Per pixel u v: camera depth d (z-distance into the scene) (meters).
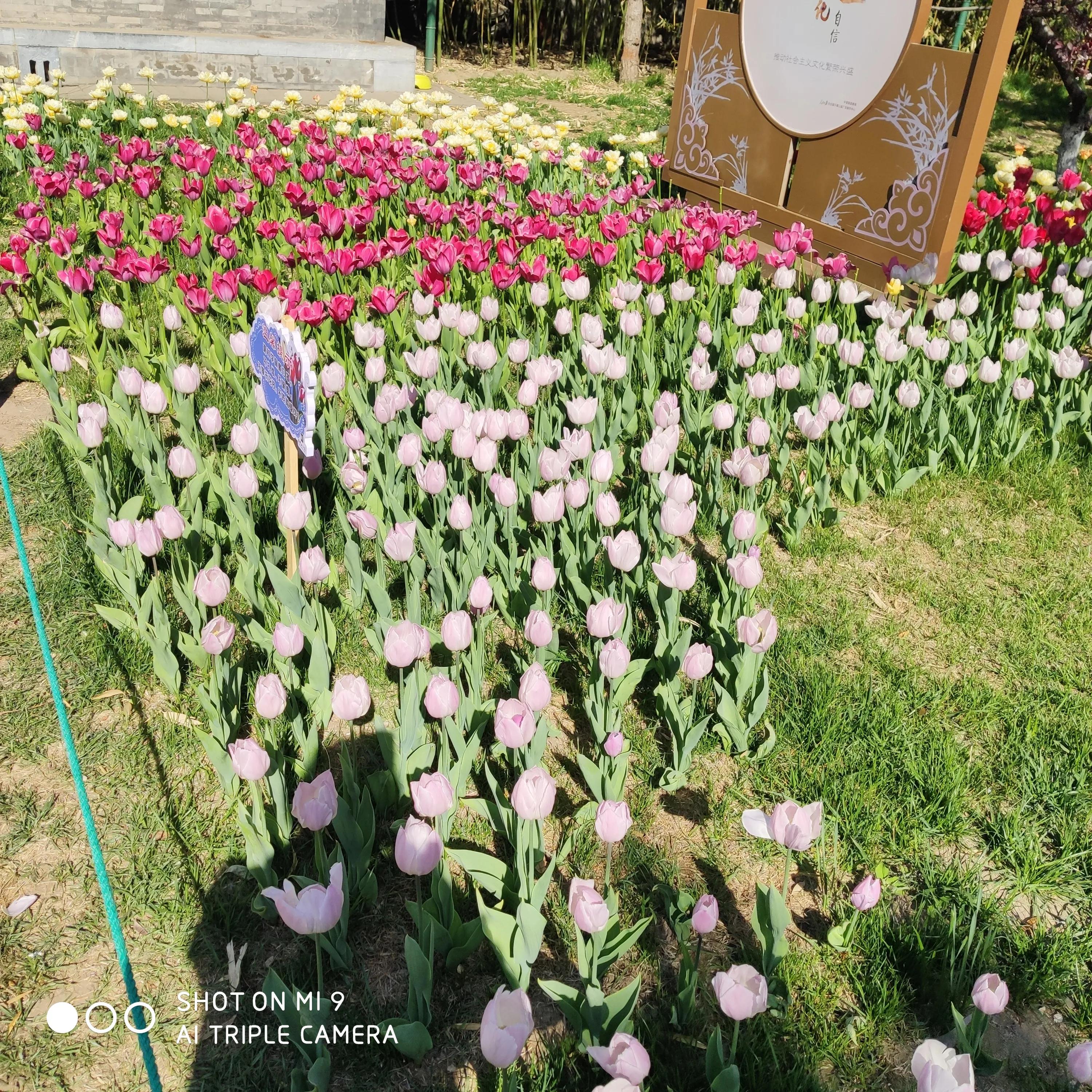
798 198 8.25
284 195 7.99
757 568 3.26
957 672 3.94
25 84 11.53
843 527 4.91
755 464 4.04
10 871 2.88
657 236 7.30
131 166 8.29
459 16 20.81
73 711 3.46
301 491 4.39
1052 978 2.68
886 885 2.98
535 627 3.03
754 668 3.29
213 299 6.30
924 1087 1.82
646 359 5.61
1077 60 10.24
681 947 2.67
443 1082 2.44
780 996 2.60
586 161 9.62
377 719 3.46
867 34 7.23
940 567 4.62
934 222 6.79
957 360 5.85
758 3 8.41
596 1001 2.28
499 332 6.48
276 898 2.10
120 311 5.36
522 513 4.50
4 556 4.23
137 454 4.54
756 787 3.33
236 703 3.32
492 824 2.92
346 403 5.32
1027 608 4.30
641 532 4.11
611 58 20.70
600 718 3.19
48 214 8.05
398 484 4.41
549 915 2.85
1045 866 3.05
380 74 15.20
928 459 5.30
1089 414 5.54
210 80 11.73
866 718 3.58
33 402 5.62
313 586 4.09
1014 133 15.62
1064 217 6.67
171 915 2.78
